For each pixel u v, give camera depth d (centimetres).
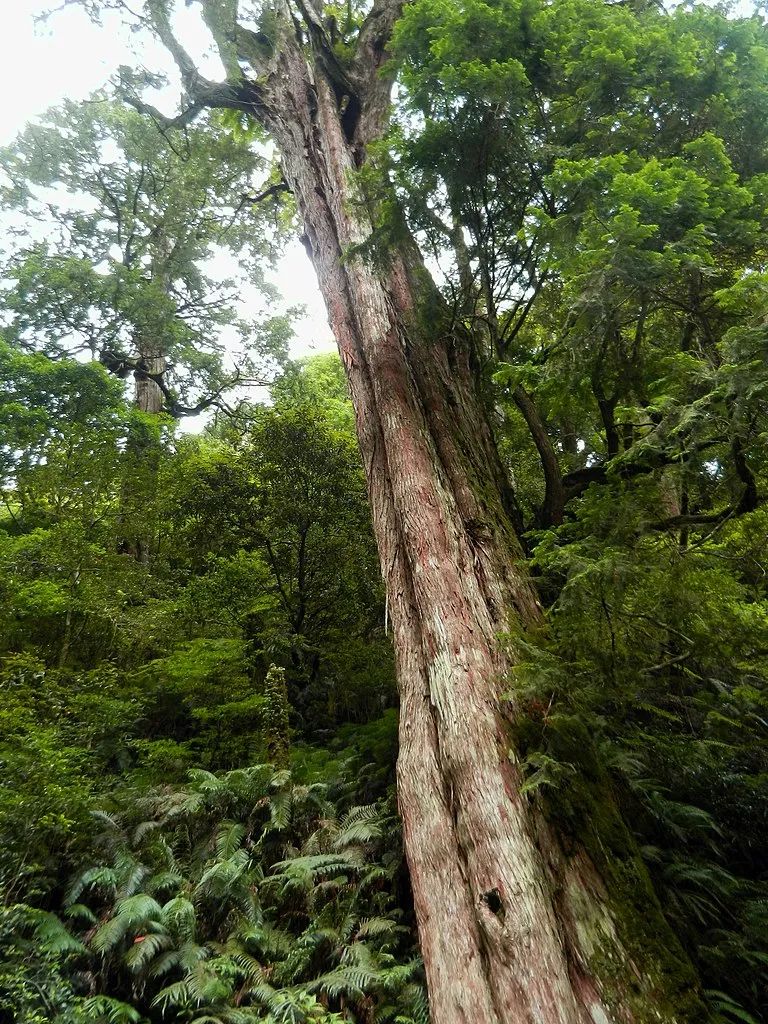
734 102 559
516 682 387
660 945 299
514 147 537
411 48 609
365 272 736
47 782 477
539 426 674
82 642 901
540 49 557
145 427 1305
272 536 1095
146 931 391
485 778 352
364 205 639
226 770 723
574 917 297
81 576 912
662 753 486
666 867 379
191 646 833
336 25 1088
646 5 702
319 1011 340
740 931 361
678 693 568
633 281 430
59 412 1255
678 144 577
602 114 552
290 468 1070
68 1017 321
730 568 489
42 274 1480
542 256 490
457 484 559
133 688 770
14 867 409
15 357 1254
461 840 339
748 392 321
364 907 441
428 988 306
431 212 578
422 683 442
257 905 431
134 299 1543
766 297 358
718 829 432
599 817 349
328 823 525
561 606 384
